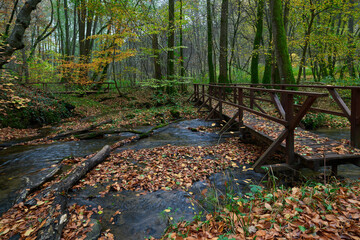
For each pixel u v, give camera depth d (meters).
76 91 16.53
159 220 3.14
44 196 3.68
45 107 11.27
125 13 12.60
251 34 27.12
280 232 2.15
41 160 5.81
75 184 4.34
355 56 12.04
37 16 22.16
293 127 4.21
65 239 2.72
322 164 3.88
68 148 6.82
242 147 6.41
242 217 2.37
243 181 4.26
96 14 15.70
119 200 3.73
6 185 4.36
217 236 2.26
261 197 2.94
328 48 12.94
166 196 3.78
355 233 2.02
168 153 5.96
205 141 7.25
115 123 10.39
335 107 11.12
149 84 15.08
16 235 2.80
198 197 3.71
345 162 4.02
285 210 2.51
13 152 6.52
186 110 12.72
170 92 17.39
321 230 2.08
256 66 17.48
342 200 2.59
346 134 7.60
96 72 17.83
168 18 17.19
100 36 14.03
